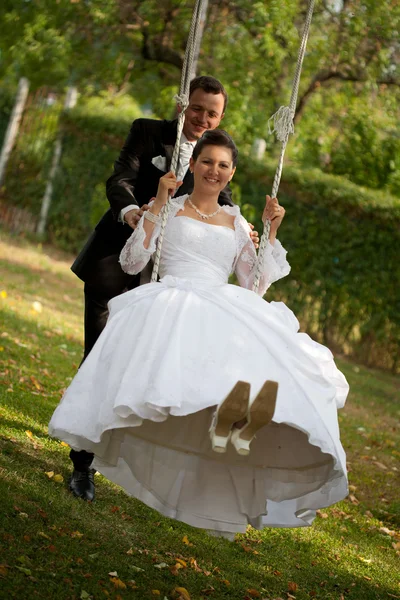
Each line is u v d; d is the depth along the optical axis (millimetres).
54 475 4875
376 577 5000
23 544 3803
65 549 3916
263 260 4297
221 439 3381
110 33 13484
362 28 12750
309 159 16203
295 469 3900
